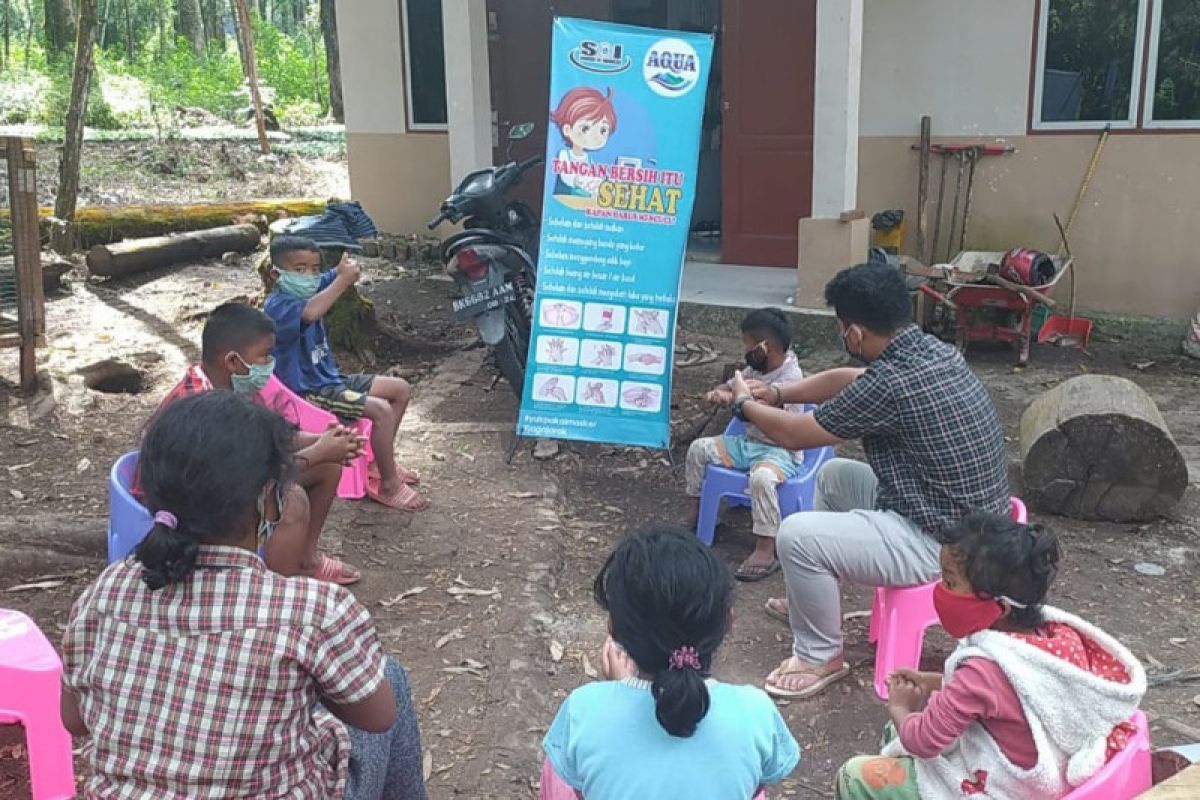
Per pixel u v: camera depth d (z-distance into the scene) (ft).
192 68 66.54
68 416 18.58
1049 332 24.81
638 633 5.78
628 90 15.62
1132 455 14.67
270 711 5.68
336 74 65.00
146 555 5.57
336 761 6.48
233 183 44.73
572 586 13.46
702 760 5.83
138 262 29.09
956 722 6.98
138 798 5.64
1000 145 25.52
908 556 10.24
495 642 11.69
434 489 15.98
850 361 22.43
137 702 5.65
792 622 11.05
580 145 15.78
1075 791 6.61
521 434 16.55
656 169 15.81
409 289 28.66
